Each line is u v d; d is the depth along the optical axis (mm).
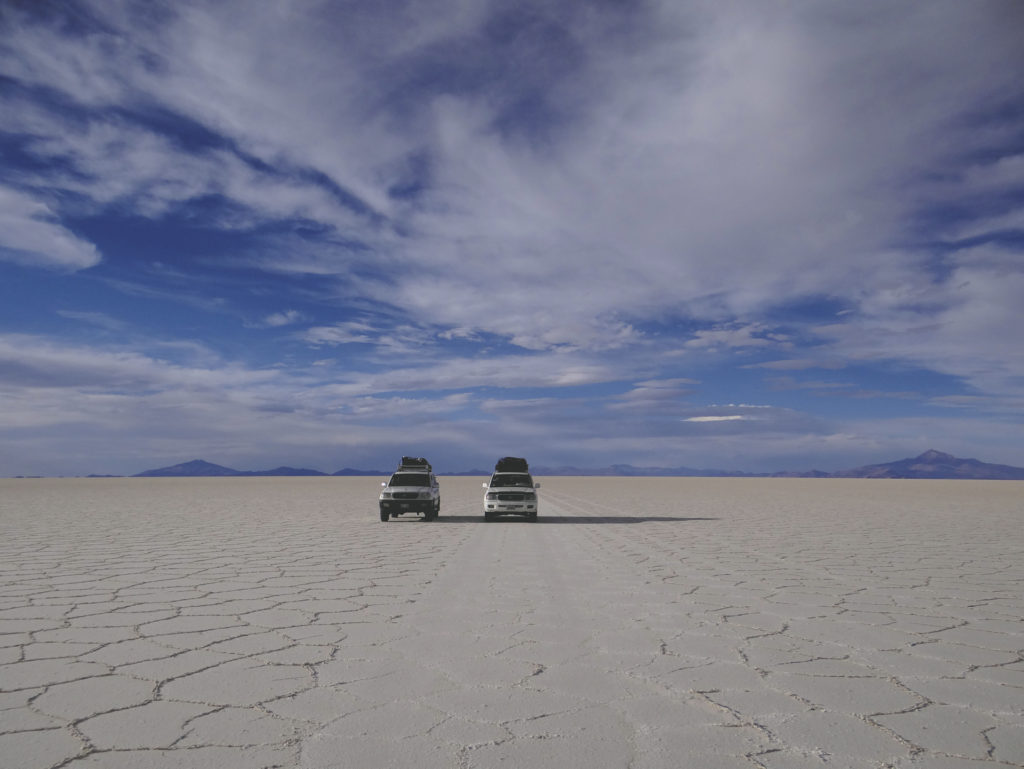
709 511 25000
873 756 3471
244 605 7355
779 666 5098
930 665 5141
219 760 3400
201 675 4848
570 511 24906
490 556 11594
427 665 5109
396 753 3492
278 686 4598
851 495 40906
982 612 7113
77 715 4047
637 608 7230
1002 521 20094
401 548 12734
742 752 3514
